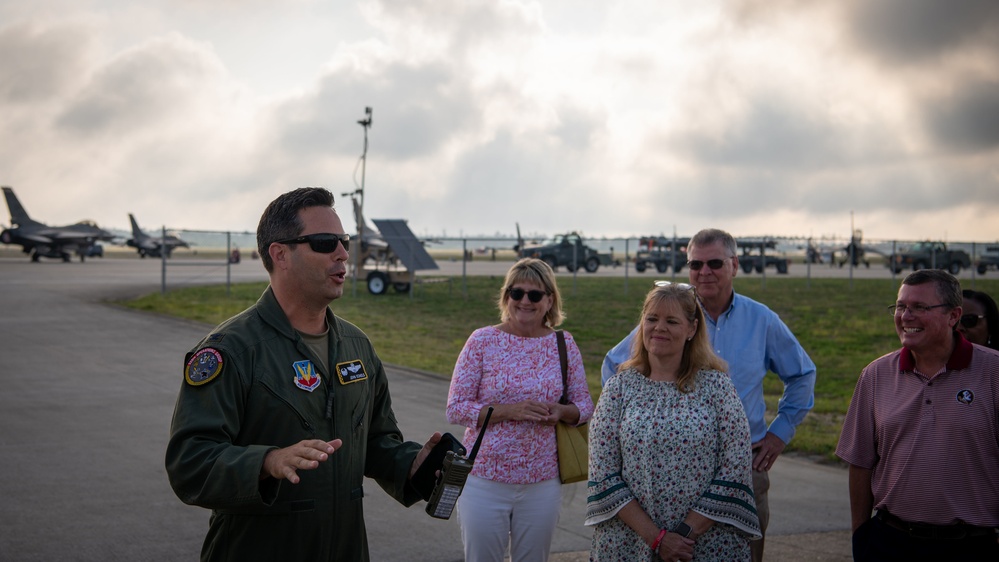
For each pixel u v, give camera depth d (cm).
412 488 297
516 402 425
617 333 1991
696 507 350
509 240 2852
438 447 295
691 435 354
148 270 4703
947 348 363
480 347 438
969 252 5241
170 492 689
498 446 418
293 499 264
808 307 2628
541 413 414
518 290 436
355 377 285
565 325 2125
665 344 366
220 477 236
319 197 282
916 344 363
